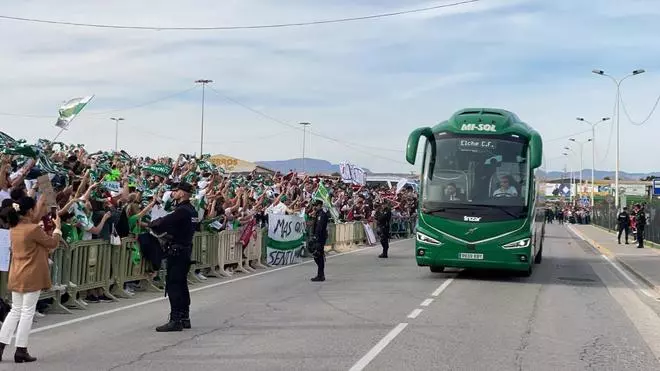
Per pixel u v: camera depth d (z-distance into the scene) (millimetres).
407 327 9969
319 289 14273
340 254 24922
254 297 12953
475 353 8367
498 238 15297
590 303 13234
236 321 10289
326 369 7316
